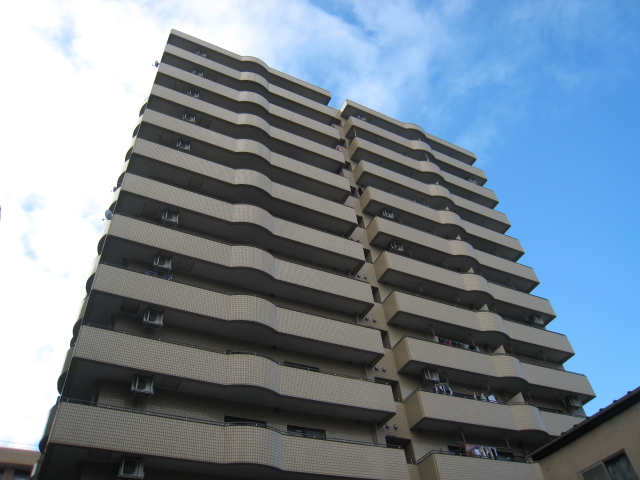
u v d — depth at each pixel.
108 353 18.28
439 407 24.80
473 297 33.69
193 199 25.78
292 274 26.03
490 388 29.12
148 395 18.70
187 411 19.53
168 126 29.03
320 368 24.64
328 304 27.34
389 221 34.59
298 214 30.97
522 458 26.59
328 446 20.27
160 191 25.05
